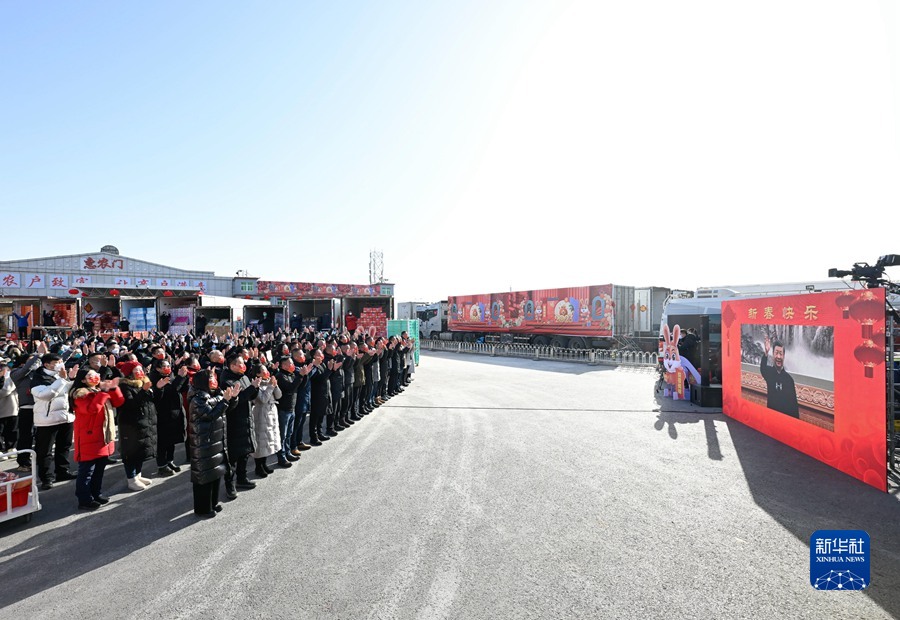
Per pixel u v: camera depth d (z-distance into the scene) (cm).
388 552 443
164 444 672
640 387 1490
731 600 366
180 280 3494
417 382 1612
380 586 387
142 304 2102
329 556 437
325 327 2230
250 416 602
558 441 831
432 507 546
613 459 726
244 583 394
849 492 589
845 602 363
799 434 773
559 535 475
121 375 611
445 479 640
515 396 1312
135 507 558
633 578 397
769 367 866
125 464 609
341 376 885
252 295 3784
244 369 599
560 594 374
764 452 761
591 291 2347
